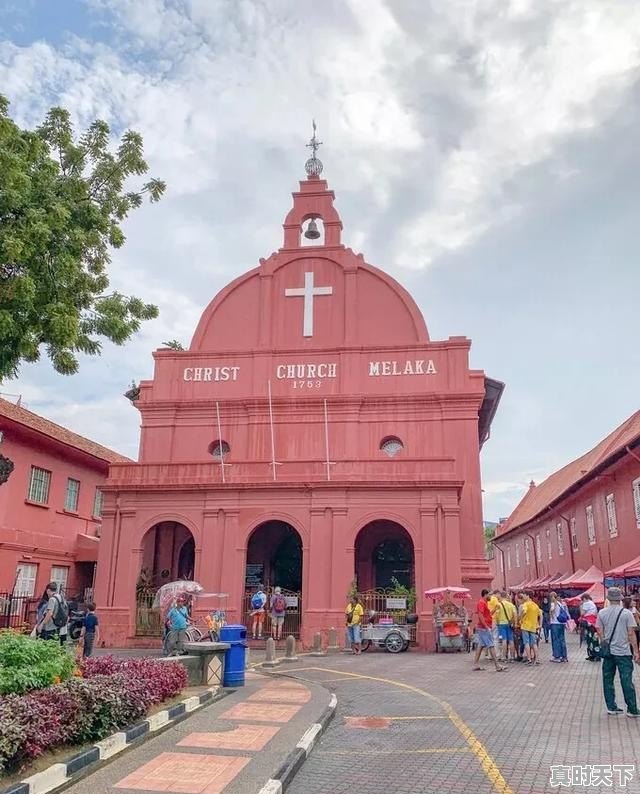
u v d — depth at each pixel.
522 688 12.70
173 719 9.46
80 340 13.90
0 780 6.23
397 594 21.38
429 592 19.89
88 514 28.97
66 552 26.64
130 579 22.17
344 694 12.28
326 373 27.12
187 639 16.44
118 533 22.73
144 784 6.65
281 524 26.17
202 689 11.66
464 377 26.45
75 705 7.55
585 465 38.47
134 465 23.50
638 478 23.86
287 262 29.00
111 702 8.07
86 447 28.52
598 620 10.16
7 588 22.61
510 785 6.68
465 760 7.63
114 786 6.59
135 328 14.62
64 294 12.85
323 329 27.98
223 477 23.05
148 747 8.06
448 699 11.62
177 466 23.39
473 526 24.56
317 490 22.36
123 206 14.77
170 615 16.81
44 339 12.57
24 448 24.38
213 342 28.67
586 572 28.16
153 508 22.94
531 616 16.80
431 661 17.55
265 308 28.45
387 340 27.62
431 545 21.55
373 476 22.27
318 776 7.18
